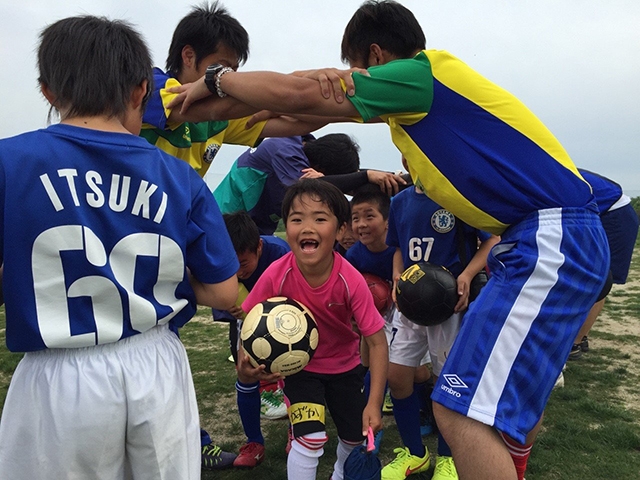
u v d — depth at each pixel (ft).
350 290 5.03
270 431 7.15
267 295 5.27
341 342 5.25
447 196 4.44
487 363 3.91
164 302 3.45
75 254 3.12
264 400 7.60
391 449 6.55
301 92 4.21
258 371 4.76
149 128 5.12
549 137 4.42
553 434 6.61
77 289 3.14
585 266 4.10
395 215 6.35
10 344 3.17
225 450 6.57
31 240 3.08
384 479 5.63
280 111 4.35
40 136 3.23
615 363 9.58
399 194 6.39
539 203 4.19
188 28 5.54
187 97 4.63
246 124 6.18
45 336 3.08
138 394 3.26
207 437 6.40
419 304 5.35
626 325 12.60
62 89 3.38
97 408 3.14
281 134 6.34
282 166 7.65
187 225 3.52
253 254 6.04
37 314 3.10
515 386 3.90
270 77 4.28
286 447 6.51
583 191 4.33
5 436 3.19
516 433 3.83
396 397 5.88
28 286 3.09
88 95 3.36
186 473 3.48
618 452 6.22
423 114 4.33
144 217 3.31
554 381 4.06
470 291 5.82
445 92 4.28
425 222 6.04
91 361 3.20
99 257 3.18
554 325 3.99
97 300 3.19
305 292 5.10
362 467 4.55
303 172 7.49
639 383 8.52
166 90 4.90
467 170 4.27
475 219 4.45
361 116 4.25
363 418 4.74
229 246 3.75
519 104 4.45
